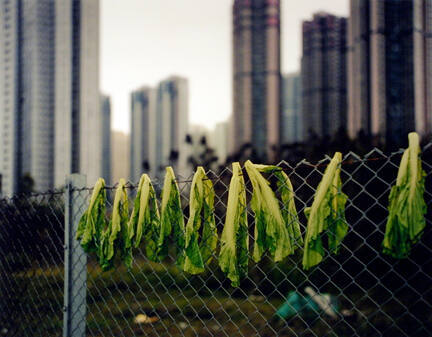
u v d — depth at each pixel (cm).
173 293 929
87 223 259
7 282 343
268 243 194
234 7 5972
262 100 5603
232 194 203
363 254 588
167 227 223
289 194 195
